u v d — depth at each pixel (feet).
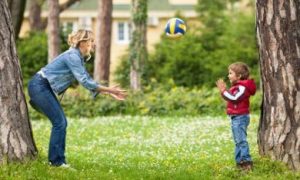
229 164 60.44
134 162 67.87
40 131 108.47
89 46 57.11
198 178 56.03
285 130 57.11
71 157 70.13
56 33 177.27
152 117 131.64
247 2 313.53
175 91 147.13
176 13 265.34
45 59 220.43
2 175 53.06
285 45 57.11
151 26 293.23
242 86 57.00
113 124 117.39
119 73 222.48
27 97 145.79
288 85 57.06
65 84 56.75
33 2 247.50
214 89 148.46
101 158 72.13
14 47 57.67
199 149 81.56
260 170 56.80
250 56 234.38
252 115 125.18
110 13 175.22
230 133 98.73
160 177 56.39
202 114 137.49
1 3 56.80
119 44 290.76
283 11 57.11
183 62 226.17
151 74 230.48
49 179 53.47
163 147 84.79
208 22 257.75
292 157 56.70
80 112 142.20
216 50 236.63
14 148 56.03
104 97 144.66
